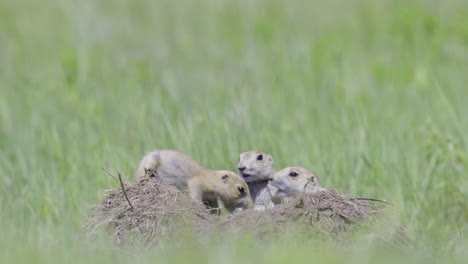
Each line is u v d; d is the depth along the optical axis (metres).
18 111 61.03
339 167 44.78
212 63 76.12
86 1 97.19
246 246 30.44
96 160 47.16
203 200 35.62
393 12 90.44
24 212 40.75
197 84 67.62
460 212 42.28
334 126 52.53
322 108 58.94
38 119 58.00
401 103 60.62
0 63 76.56
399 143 49.50
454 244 37.88
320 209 32.44
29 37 85.88
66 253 31.86
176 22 93.12
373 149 47.78
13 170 48.31
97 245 32.38
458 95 60.75
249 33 87.25
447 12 88.38
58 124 56.47
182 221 32.69
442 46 75.56
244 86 64.88
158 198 33.44
